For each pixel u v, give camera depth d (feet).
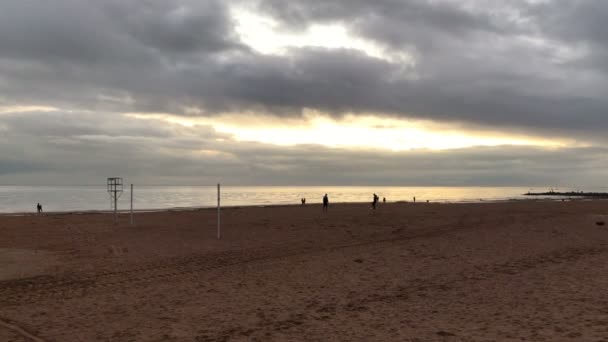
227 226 93.76
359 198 442.09
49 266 49.29
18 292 37.32
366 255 51.72
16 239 74.38
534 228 71.00
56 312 31.04
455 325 26.00
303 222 99.86
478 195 549.13
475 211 127.44
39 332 26.58
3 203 292.20
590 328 23.94
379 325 26.58
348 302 32.24
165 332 26.25
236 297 34.55
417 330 25.35
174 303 33.09
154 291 37.17
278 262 49.57
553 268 41.16
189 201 332.19
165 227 93.20
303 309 30.68
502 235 64.18
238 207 186.60
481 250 52.31
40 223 105.70
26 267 48.67
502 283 36.22
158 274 44.34
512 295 32.22
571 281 35.58
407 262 46.78
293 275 42.29
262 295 34.99
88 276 43.73
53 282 41.16
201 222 104.63
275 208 168.76
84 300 34.42
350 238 70.49
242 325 27.30
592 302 29.19
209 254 56.65
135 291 37.29
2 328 27.45
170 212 148.66
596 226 73.00
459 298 32.27
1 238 75.87
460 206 162.20
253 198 423.23
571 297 30.71
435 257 48.93
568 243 56.39
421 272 41.81
